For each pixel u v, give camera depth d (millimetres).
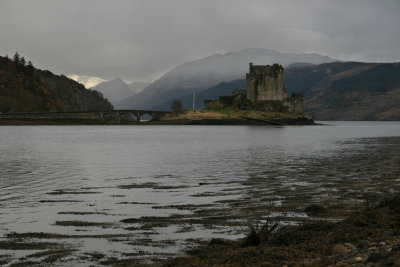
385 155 61750
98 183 36312
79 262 15734
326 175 39438
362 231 16328
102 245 17812
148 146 90375
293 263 12766
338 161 53281
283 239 16453
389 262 11016
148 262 15688
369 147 82125
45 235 19391
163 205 26312
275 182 35562
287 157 60781
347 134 161000
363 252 13008
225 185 34469
